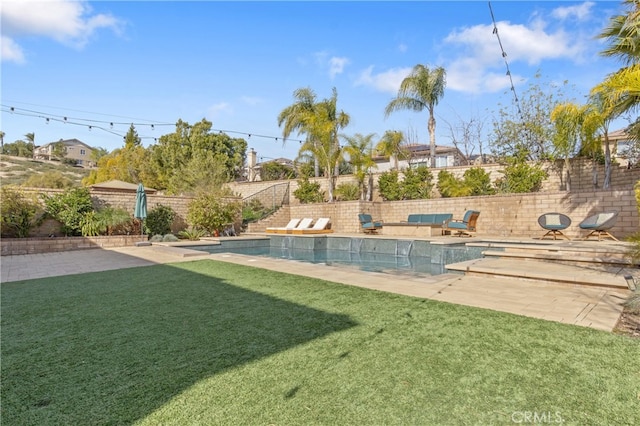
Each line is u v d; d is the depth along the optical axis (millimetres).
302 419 1844
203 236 15211
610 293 4590
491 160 18062
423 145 27125
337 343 2891
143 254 10156
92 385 2236
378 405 1971
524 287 5066
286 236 14453
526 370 2363
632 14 4445
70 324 3504
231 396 2078
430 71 18109
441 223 12375
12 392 2162
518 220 12109
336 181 20719
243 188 23750
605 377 2250
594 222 9312
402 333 3105
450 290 4867
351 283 5406
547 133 15102
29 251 11398
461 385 2182
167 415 1892
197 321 3533
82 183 36250
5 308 4160
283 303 4203
